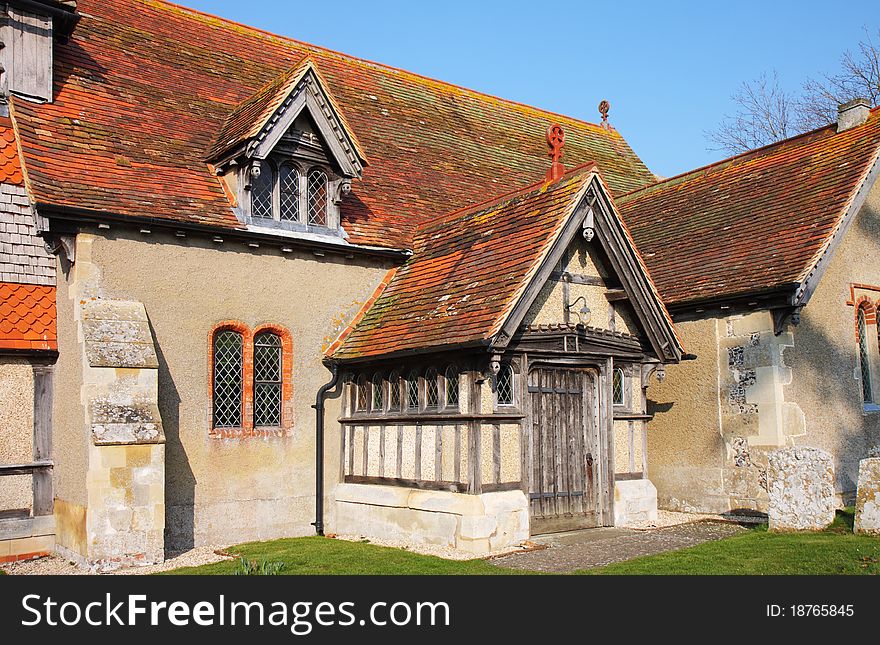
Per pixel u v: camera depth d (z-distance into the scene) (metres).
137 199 10.73
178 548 10.55
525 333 10.66
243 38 16.31
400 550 10.16
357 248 12.48
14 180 10.57
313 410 12.02
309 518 11.83
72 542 9.73
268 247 11.79
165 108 12.94
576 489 11.55
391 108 17.33
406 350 10.57
